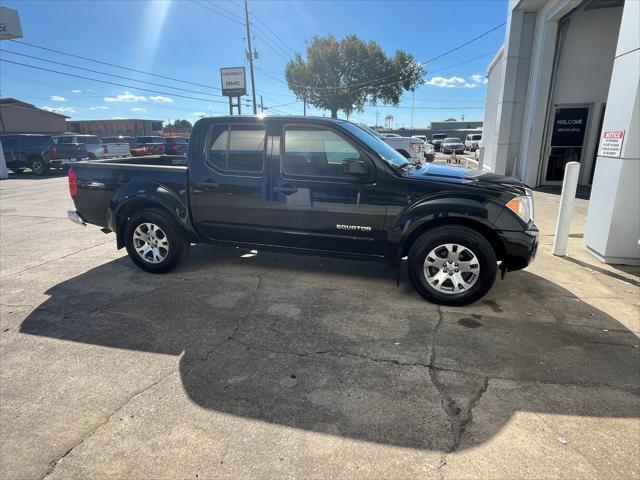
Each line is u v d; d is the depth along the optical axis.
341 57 44.31
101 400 2.67
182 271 5.03
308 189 4.21
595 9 10.88
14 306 4.09
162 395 2.71
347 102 46.22
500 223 3.74
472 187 3.83
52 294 4.38
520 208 3.77
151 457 2.21
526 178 12.54
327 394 2.72
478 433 2.38
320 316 3.82
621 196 5.05
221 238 4.74
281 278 4.77
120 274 4.96
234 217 4.55
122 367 3.04
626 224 5.11
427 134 69.06
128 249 4.91
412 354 3.20
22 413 2.56
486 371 2.98
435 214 3.82
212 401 2.65
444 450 2.25
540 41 11.60
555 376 2.92
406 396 2.70
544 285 4.57
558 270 5.05
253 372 2.97
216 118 4.47
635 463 2.15
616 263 5.27
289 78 47.09
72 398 2.70
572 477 2.07
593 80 11.38
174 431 2.40
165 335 3.50
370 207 4.04
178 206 4.60
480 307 4.00
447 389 2.78
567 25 11.20
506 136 13.09
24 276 4.93
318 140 4.18
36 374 2.96
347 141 4.08
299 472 2.10
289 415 2.52
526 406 2.60
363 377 2.91
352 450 2.25
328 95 45.66
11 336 3.50
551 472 2.10
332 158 4.16
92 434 2.38
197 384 2.83
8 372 2.99
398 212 3.96
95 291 4.45
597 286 4.54
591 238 5.68
